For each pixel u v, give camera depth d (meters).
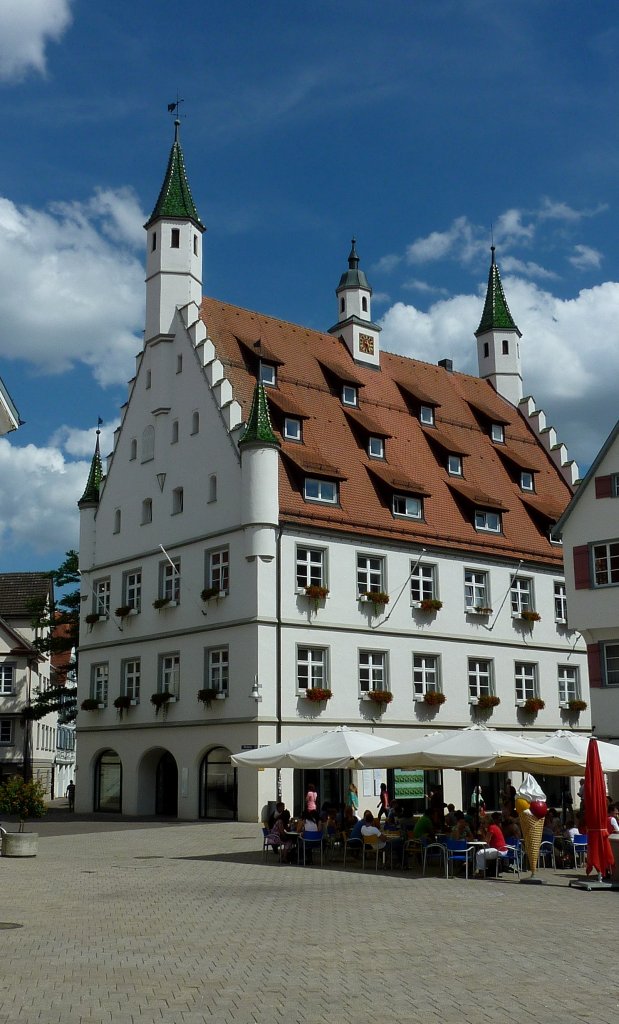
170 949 14.55
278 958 13.89
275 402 48.03
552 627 55.28
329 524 46.47
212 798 45.06
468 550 51.88
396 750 27.03
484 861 25.08
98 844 33.31
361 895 21.16
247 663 43.78
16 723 70.31
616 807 29.77
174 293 51.28
